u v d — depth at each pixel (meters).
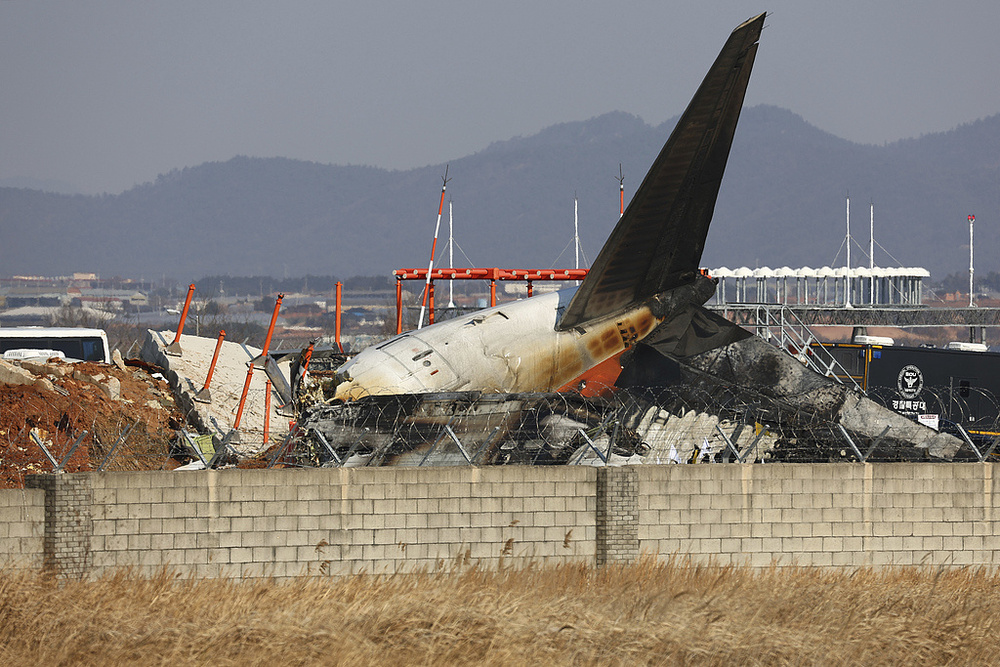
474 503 97.00
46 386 125.19
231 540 93.69
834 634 76.81
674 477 99.69
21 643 72.56
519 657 70.69
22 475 109.62
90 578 91.25
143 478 92.62
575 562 97.56
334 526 95.12
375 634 73.31
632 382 142.50
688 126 127.62
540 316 140.75
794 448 130.25
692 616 78.12
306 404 128.00
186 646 71.12
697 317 145.50
